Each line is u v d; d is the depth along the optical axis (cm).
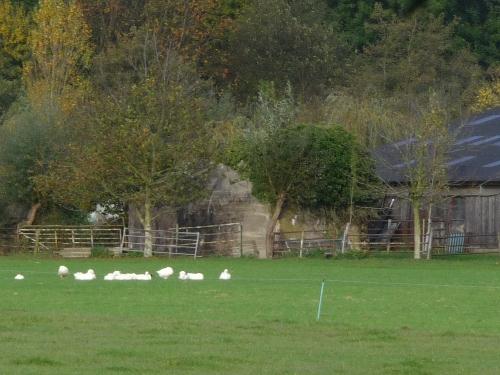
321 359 1653
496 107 6756
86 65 7375
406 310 2448
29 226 5500
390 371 1542
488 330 2078
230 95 7519
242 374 1493
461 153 5619
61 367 1539
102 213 5525
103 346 1759
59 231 5444
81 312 2327
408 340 1895
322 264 4491
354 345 1820
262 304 2544
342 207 5250
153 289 2947
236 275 3709
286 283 3266
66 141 5566
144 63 6438
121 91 5544
